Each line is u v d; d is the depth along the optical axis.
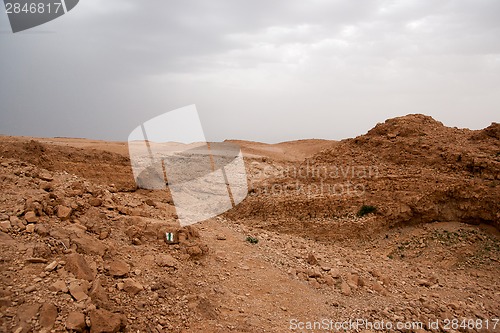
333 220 16.06
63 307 5.39
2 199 7.21
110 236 7.55
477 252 13.52
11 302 5.21
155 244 7.95
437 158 16.95
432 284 10.59
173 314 6.29
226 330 6.25
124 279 6.50
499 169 14.97
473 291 10.72
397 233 15.38
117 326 5.47
